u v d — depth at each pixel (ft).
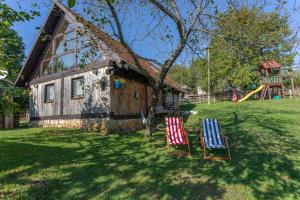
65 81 45.62
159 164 21.72
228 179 18.58
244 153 25.31
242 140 30.91
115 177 18.61
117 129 38.93
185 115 60.39
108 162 22.08
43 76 50.98
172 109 64.95
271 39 24.67
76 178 18.31
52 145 28.40
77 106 42.63
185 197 15.74
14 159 22.48
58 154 24.38
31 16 18.76
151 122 33.14
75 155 24.12
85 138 32.73
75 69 43.68
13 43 21.77
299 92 101.09
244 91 101.24
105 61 39.22
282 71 92.43
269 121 44.16
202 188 17.04
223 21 26.81
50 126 47.52
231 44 26.89
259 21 25.05
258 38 25.27
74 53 44.88
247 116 51.29
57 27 49.14
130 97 43.96
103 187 16.90
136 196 15.71
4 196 15.17
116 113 39.34
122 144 29.04
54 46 49.62
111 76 39.09
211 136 26.53
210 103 88.02
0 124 48.78
